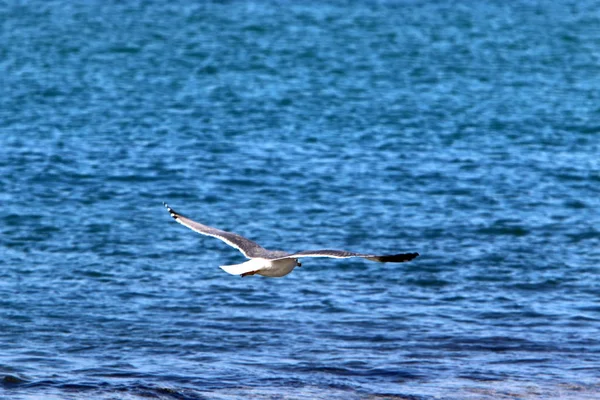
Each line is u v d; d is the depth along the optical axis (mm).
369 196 35406
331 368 20000
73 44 77438
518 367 20234
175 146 43344
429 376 19672
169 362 20250
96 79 62656
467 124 50344
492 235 30828
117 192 35219
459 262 27875
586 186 37438
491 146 44938
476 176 38688
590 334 22281
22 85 58938
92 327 22234
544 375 19797
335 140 45500
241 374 19609
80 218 31766
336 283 25797
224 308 23719
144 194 35125
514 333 22281
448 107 55656
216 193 35469
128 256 27938
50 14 94188
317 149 43312
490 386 19125
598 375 19797
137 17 93562
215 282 25719
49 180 36438
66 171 37812
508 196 35688
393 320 23047
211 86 61469
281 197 35125
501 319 23219
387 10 101688
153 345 21234
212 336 21812
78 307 23531
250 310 23609
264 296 24641
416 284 25859
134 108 53000
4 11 95000
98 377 19250
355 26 90750
